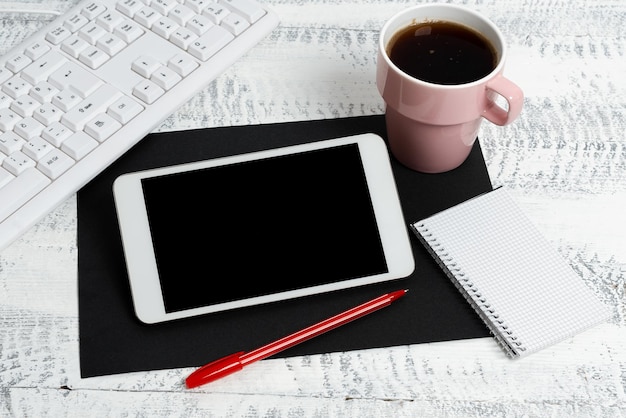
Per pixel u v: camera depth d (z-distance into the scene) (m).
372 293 0.62
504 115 0.60
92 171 0.64
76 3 0.80
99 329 0.60
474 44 0.63
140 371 0.58
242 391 0.58
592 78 0.74
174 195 0.61
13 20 0.78
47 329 0.60
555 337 0.58
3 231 0.61
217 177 0.62
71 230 0.65
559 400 0.57
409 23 0.64
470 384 0.58
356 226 0.61
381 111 0.73
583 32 0.78
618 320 0.61
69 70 0.68
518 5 0.80
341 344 0.59
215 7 0.72
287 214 0.61
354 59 0.76
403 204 0.67
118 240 0.64
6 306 0.61
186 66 0.69
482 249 0.63
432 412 0.57
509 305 0.60
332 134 0.71
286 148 0.63
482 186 0.68
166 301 0.59
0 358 0.59
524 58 0.76
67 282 0.63
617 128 0.71
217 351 0.59
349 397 0.57
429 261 0.64
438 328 0.60
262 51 0.77
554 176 0.69
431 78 0.60
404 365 0.59
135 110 0.67
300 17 0.79
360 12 0.80
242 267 0.60
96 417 0.57
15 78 0.68
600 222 0.66
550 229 0.65
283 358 0.59
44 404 0.57
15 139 0.64
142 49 0.70
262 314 0.61
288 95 0.74
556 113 0.72
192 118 0.72
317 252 0.61
